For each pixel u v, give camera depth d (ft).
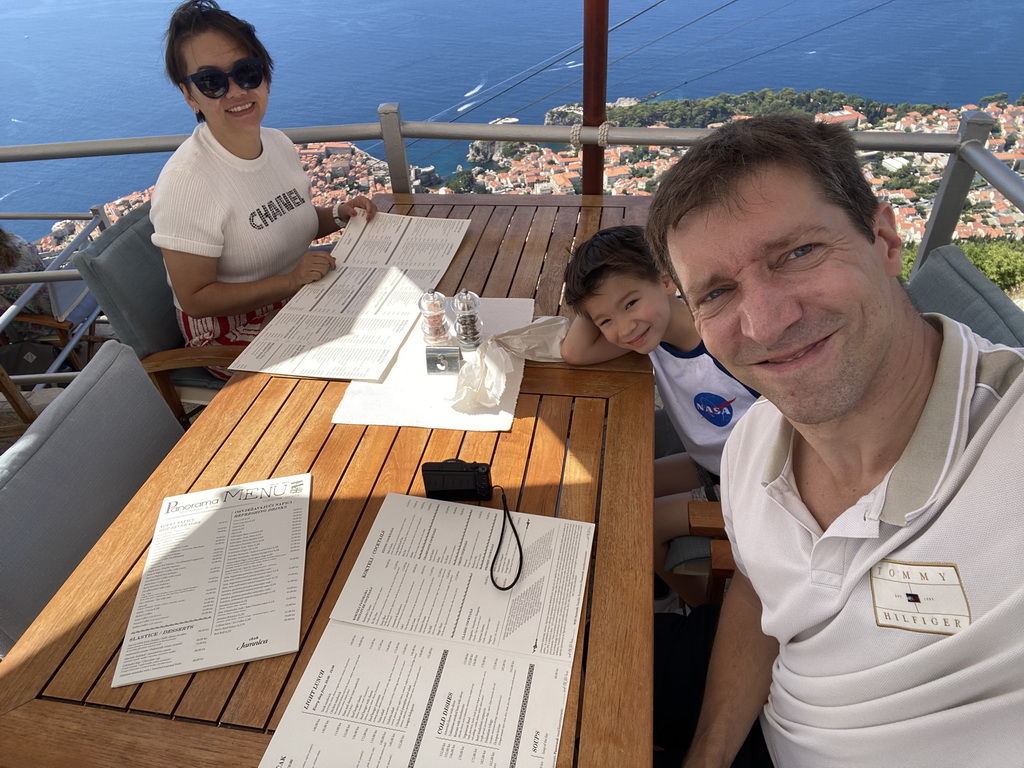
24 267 11.69
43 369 12.07
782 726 3.12
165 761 2.78
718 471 5.38
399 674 3.02
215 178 6.41
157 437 5.08
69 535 4.21
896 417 2.52
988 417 2.33
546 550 3.58
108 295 6.45
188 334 7.00
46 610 3.44
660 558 5.39
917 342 2.47
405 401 4.77
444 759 2.70
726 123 2.44
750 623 3.68
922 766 2.50
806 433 2.67
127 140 7.97
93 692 3.07
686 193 2.34
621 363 5.08
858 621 2.56
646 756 2.68
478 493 3.88
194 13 5.91
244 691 3.02
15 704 3.04
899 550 2.48
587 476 4.07
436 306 5.18
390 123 7.98
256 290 6.40
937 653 2.34
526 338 5.14
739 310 2.38
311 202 7.50
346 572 3.54
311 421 4.64
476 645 3.12
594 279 4.65
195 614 3.38
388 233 7.08
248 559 3.66
